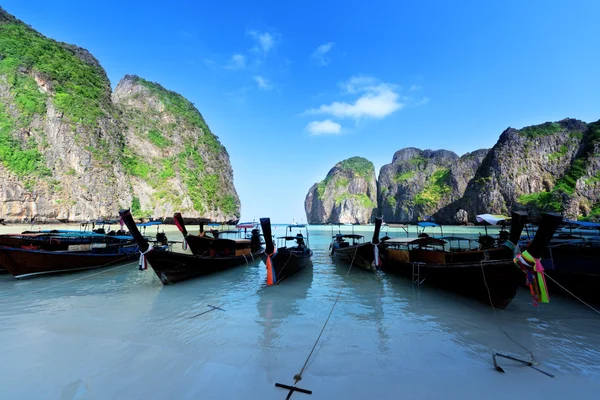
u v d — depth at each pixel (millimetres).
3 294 11047
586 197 80438
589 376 5242
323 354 6020
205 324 7809
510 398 4539
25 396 4383
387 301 10383
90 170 62375
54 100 62281
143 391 4547
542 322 8164
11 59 60312
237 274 16047
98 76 80000
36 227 45781
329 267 18625
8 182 49312
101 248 17234
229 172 114000
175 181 83562
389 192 161250
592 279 9438
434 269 11164
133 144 83625
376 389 4719
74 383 4758
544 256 11211
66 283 13094
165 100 104000
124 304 9758
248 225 21938
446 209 115562
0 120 53688
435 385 4871
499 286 8758
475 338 7008
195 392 4543
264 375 5113
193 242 15750
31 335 6812
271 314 8781
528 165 95938
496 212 94688
